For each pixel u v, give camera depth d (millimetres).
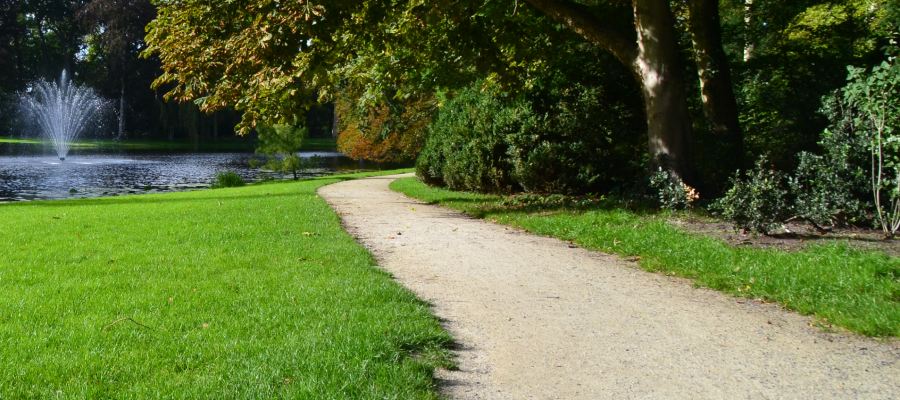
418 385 3902
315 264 7402
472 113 16859
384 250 8820
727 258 7406
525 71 14883
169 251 8195
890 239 8273
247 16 11641
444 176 18766
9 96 64500
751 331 5273
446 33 13953
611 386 4121
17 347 4371
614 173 14711
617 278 7172
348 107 34500
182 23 12180
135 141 71312
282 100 12734
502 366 4438
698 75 14828
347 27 12664
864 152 9094
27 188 27953
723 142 13227
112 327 4848
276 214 12227
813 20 15828
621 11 14406
